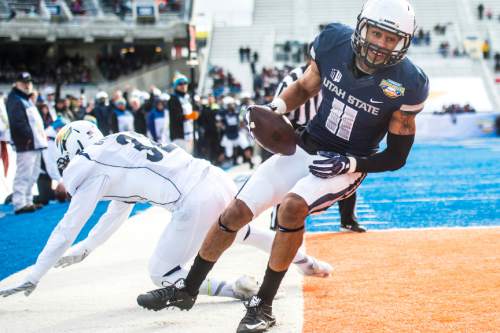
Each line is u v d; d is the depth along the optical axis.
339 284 4.86
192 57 14.43
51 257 4.18
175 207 4.24
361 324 3.84
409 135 3.92
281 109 4.24
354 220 7.25
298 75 6.24
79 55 36.62
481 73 39.00
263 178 3.96
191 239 4.21
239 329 3.73
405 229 7.29
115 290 5.02
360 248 6.25
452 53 41.50
